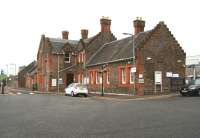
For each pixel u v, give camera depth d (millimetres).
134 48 39656
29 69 91375
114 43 51469
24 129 12242
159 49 40344
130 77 40656
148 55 39500
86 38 62312
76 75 58281
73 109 21172
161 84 40000
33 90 66688
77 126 12953
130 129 12039
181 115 16641
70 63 58844
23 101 29922
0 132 11570
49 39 61375
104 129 12086
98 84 48656
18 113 18641
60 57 58438
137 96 36562
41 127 12734
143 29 46875
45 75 61062
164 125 13016
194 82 36719
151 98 33625
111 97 36844
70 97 38281
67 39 65625
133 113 18078
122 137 10344
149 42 39719
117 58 43531
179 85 41188
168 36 41125
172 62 41062
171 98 32250
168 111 18922
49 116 16875
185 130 11641
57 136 10602
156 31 40344
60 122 14289
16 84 107938
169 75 40625
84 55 54250
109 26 56000
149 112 18500
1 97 37281
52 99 33438
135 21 46812
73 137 10391
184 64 41906
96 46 54625
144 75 39031
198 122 13820
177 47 41594
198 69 59844
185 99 29797
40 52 65438
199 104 24031
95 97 38406
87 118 15812
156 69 39906
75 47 59094
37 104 26016
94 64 49719
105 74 46812
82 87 40969
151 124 13352
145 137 10312
